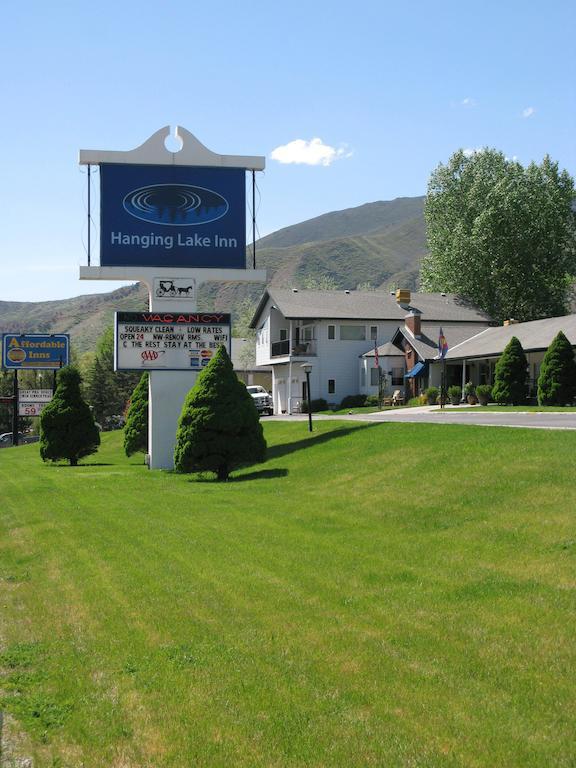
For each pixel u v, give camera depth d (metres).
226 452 21.70
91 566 11.16
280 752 5.13
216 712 5.80
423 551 10.28
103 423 86.62
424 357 49.81
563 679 5.96
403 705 5.70
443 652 6.69
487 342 47.06
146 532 13.55
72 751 5.36
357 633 7.34
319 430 28.36
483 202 63.47
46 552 12.59
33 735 5.64
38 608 9.13
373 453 19.48
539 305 63.75
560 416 29.05
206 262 27.39
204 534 12.95
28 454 42.53
